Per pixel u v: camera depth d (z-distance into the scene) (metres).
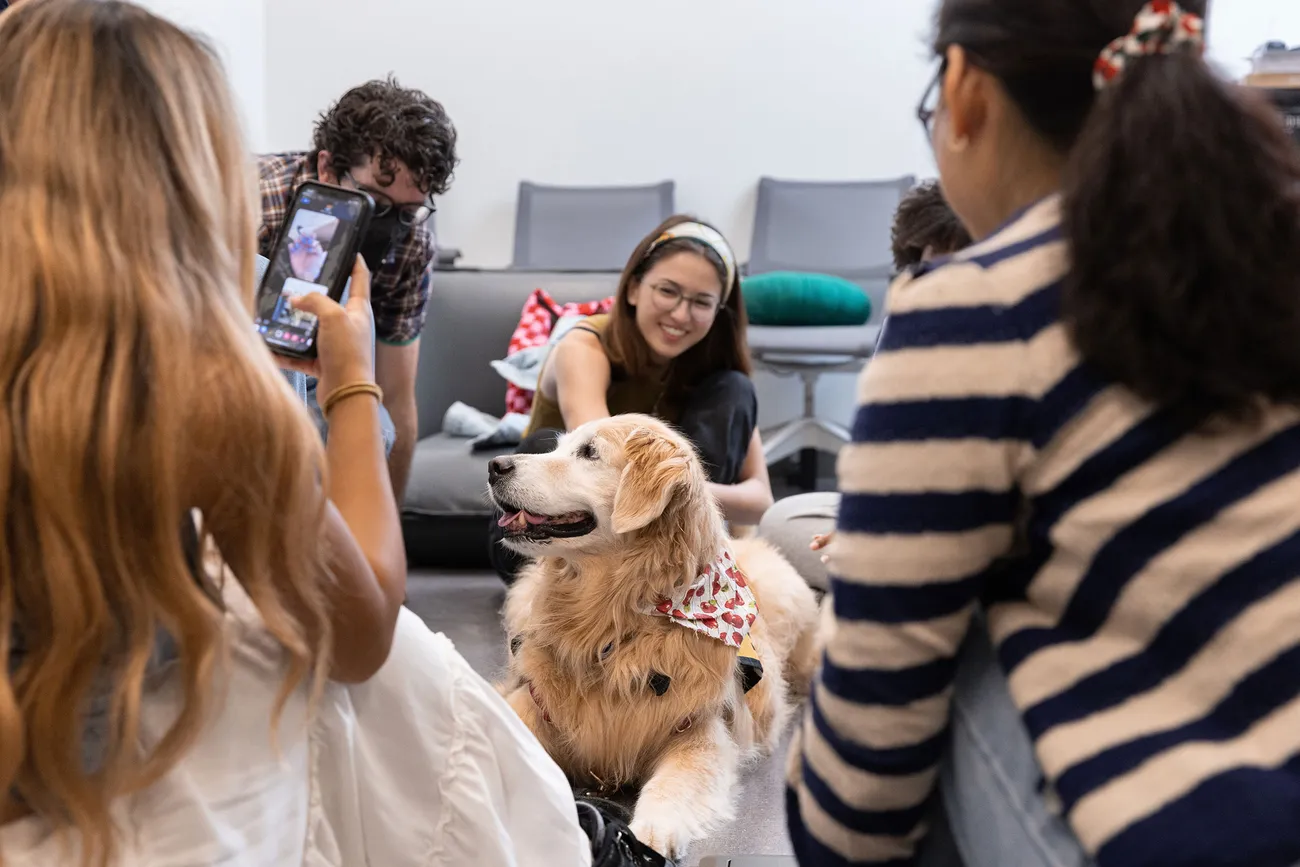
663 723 1.80
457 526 3.18
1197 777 0.61
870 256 4.88
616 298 2.44
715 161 5.11
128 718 0.70
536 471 1.83
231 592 0.86
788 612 2.29
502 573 2.66
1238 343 0.62
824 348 3.95
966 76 0.75
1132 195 0.62
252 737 0.83
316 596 0.77
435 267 4.29
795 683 2.40
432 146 2.29
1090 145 0.65
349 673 0.87
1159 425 0.65
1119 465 0.66
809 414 4.46
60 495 0.67
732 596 1.88
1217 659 0.63
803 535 2.77
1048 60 0.71
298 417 0.74
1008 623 0.72
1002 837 0.73
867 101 4.98
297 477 0.74
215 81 0.80
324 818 0.91
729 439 2.38
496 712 1.03
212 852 0.79
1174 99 0.63
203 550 0.76
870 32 4.93
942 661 0.73
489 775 1.01
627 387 2.54
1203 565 0.63
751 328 4.18
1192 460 0.65
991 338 0.68
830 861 0.82
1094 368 0.66
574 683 1.84
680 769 1.74
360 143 2.26
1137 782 0.62
